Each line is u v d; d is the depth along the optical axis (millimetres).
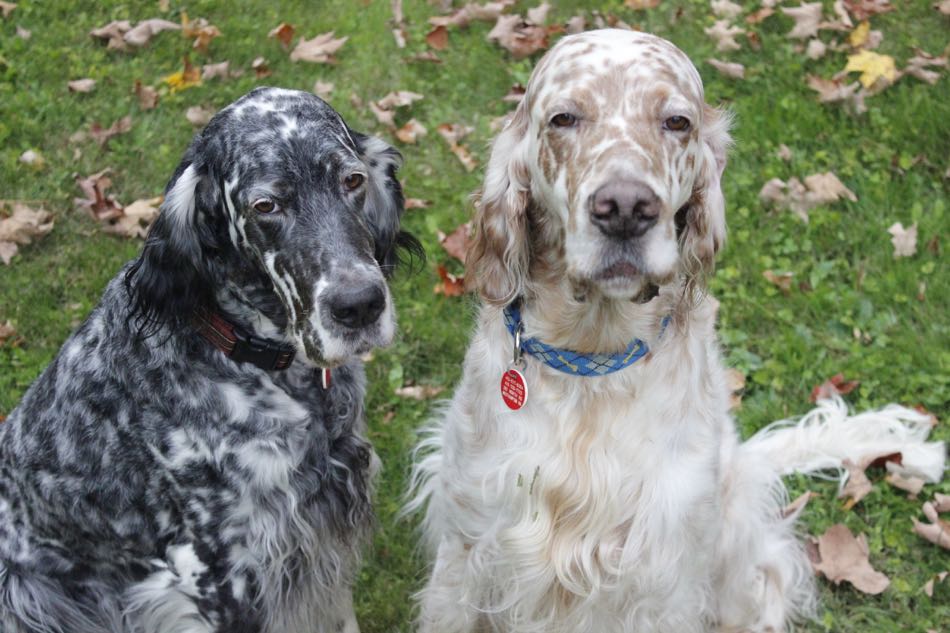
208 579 1778
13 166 2445
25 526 1814
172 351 1740
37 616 1807
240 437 1749
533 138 1662
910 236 2283
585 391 1721
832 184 2357
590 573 1743
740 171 2400
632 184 1559
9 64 2654
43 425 1793
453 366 2189
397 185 1833
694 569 1766
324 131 1680
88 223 2377
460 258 2301
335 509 1844
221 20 2818
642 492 1722
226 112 1702
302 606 1865
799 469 2041
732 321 2215
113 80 2639
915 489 2016
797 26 2666
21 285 2281
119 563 1810
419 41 2725
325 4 2857
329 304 1637
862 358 2156
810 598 1956
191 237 1719
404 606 1975
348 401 1842
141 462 1754
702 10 2770
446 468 1819
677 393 1722
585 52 1639
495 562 1781
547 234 1693
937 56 2605
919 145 2426
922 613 1926
